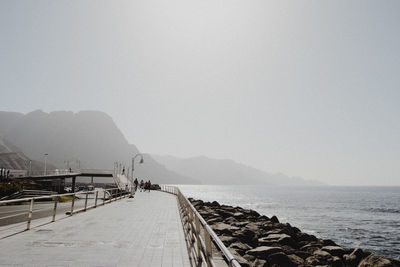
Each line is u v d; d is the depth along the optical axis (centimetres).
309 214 5575
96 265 614
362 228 3797
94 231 1013
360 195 15300
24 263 621
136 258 674
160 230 1057
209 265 437
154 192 4938
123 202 2544
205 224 464
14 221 1308
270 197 13262
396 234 3338
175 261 650
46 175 6862
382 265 1101
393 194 16512
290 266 1047
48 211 1831
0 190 3034
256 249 1148
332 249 1448
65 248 757
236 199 11444
